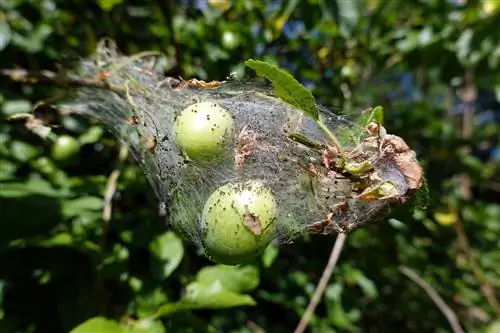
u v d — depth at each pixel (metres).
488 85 0.39
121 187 0.23
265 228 0.14
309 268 0.28
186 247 0.22
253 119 0.15
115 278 0.21
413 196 0.15
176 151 0.15
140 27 0.31
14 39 0.27
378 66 0.33
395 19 0.32
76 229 0.22
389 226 0.29
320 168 0.14
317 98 0.27
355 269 0.29
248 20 0.29
